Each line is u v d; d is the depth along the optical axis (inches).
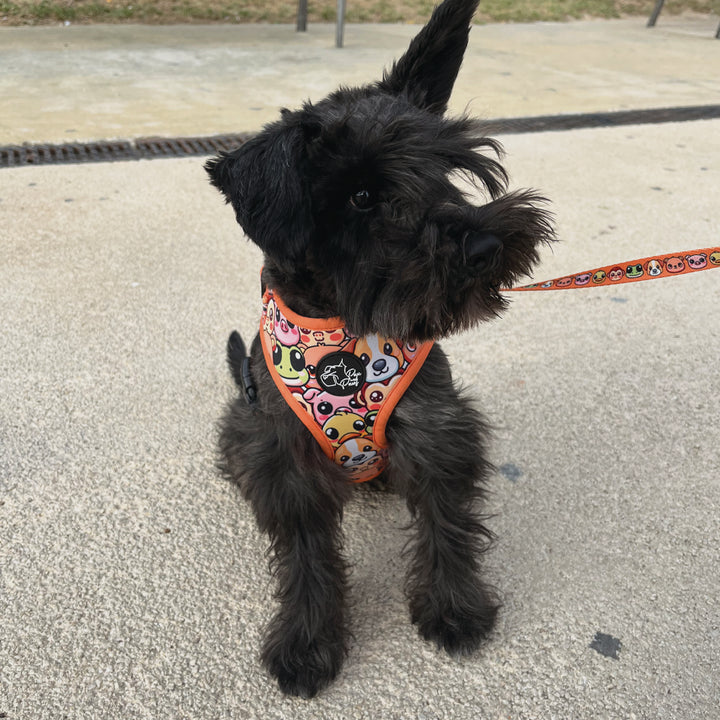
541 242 18.4
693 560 22.3
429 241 16.1
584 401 29.2
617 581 21.7
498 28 103.0
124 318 34.2
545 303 36.0
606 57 85.5
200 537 23.5
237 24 98.0
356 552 23.3
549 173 49.8
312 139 16.6
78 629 20.4
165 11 99.6
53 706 18.4
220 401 29.3
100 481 25.4
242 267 38.9
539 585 21.7
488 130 23.7
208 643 20.2
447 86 20.1
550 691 18.7
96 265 38.5
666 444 27.0
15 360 31.1
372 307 17.3
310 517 20.2
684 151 54.3
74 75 69.2
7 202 44.6
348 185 16.5
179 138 53.7
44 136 53.4
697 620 20.4
